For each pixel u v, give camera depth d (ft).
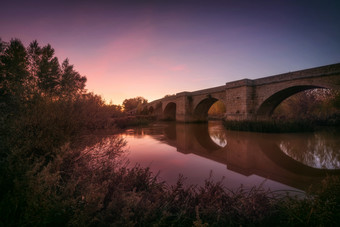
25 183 6.49
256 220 8.85
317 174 21.25
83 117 21.86
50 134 14.35
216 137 52.90
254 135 54.34
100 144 18.56
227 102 83.46
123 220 6.61
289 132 58.90
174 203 10.39
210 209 9.28
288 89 63.05
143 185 12.39
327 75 50.98
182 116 122.62
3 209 5.55
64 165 12.21
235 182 18.34
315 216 8.35
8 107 14.02
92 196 7.13
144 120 103.65
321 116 90.74
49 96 18.85
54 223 6.07
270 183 18.21
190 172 21.11
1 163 7.31
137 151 32.30
